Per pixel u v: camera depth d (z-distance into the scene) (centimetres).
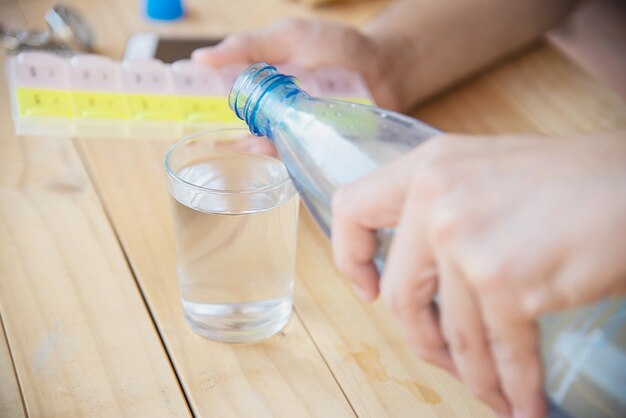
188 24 88
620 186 44
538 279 44
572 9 90
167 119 71
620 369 50
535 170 45
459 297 46
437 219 45
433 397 58
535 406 48
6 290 63
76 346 60
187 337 61
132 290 64
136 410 57
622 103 82
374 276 52
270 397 58
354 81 76
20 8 89
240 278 59
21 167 72
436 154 47
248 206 57
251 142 68
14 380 58
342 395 58
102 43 84
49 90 72
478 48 84
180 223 59
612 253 44
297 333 62
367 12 93
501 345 46
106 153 74
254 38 77
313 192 56
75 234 67
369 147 55
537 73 85
